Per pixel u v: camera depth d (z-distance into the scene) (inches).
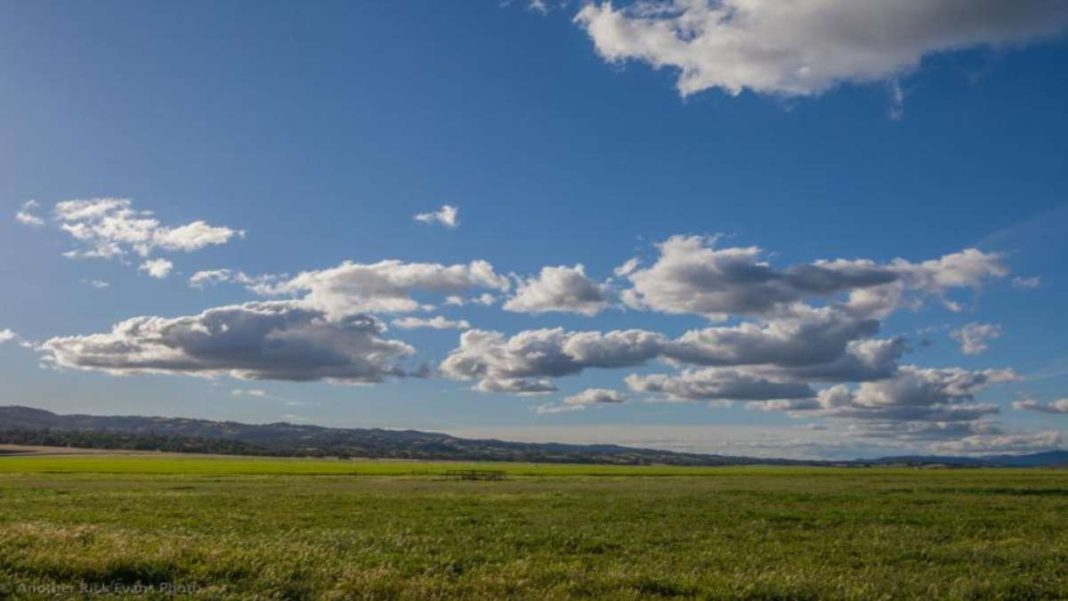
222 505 1466.5
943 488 2299.5
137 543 759.1
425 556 781.3
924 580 705.0
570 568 728.3
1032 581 722.2
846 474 4136.3
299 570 654.5
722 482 2847.0
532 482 2807.6
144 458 6904.5
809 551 901.8
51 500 1589.6
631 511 1400.1
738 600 609.6
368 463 6683.1
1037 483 2738.7
